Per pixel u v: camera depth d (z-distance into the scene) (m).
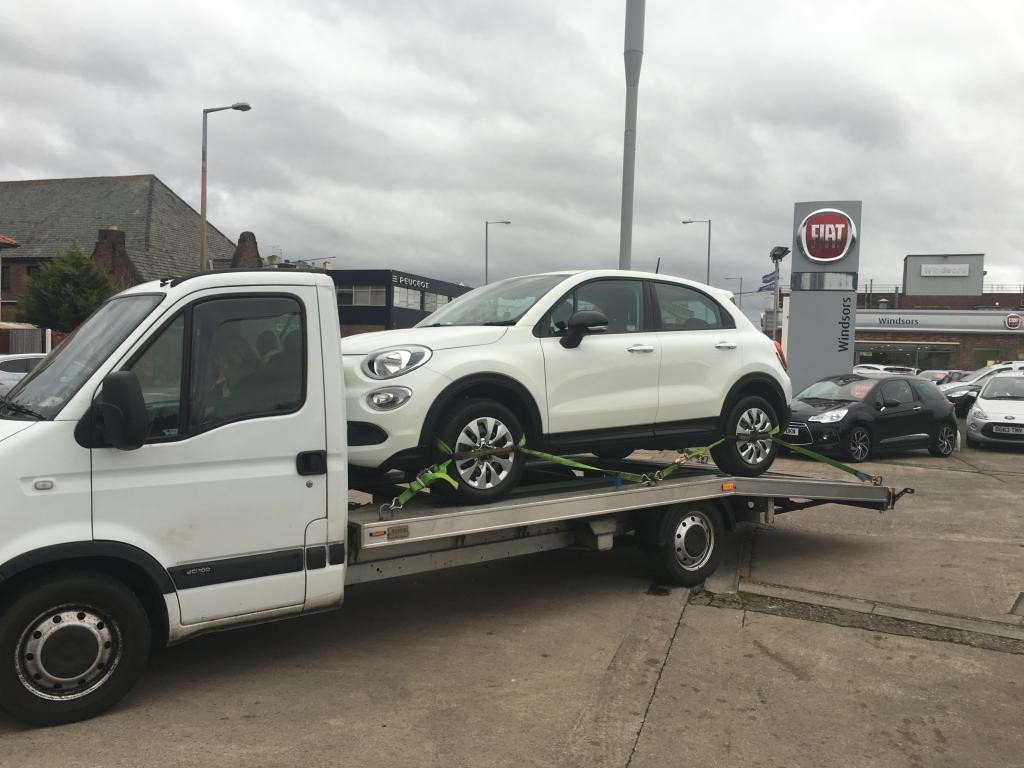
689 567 6.25
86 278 33.06
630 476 5.90
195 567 3.93
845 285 21.61
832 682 4.44
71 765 3.39
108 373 3.75
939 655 4.86
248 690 4.25
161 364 3.89
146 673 4.47
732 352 6.51
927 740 3.78
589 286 5.83
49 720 3.70
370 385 4.78
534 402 5.32
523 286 5.94
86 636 3.74
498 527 5.04
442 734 3.77
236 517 4.04
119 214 45.81
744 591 6.14
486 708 4.05
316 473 4.27
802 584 6.34
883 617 5.56
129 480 3.77
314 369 4.28
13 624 3.58
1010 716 4.05
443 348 5.02
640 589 6.20
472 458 5.02
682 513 6.18
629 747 3.67
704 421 6.33
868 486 7.40
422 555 5.00
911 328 51.72
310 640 5.06
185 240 47.22
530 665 4.64
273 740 3.68
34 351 25.45
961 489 10.87
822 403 13.95
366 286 54.16
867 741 3.76
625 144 11.83
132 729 3.75
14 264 44.12
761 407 6.72
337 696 4.19
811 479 7.03
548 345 5.44
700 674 4.53
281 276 4.25
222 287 4.08
